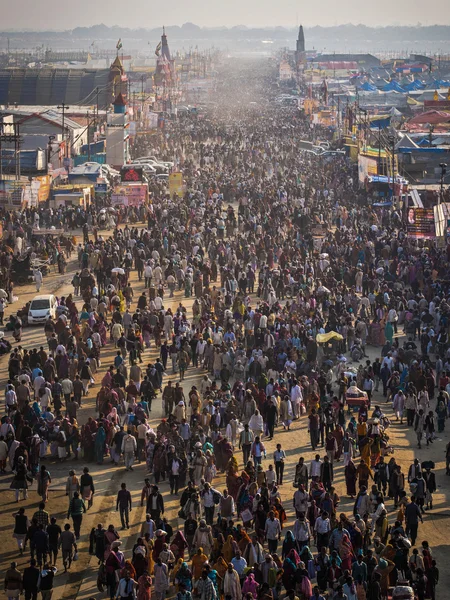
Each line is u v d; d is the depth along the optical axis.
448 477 37.75
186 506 31.94
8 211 87.62
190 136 165.38
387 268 67.38
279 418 43.59
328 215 91.94
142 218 92.19
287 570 26.80
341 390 44.69
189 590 26.48
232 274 66.25
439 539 32.28
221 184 108.12
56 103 185.00
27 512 33.84
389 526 31.20
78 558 30.52
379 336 55.34
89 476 33.88
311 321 53.34
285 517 31.28
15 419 38.69
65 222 88.56
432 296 59.84
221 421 40.84
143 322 54.31
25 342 55.00
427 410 44.25
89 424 38.66
